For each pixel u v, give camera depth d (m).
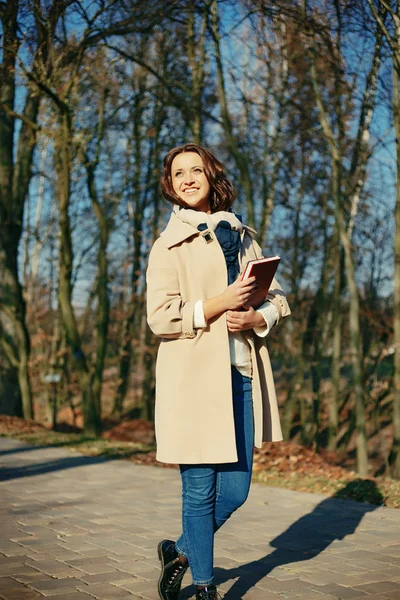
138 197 19.23
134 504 5.46
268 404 2.99
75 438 10.69
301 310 19.62
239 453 2.87
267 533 4.50
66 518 4.89
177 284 2.91
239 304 2.77
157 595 3.13
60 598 3.07
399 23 7.32
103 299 15.46
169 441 2.82
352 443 18.88
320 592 3.21
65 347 21.23
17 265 14.95
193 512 2.84
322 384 19.81
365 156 11.17
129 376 26.05
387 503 5.57
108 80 13.05
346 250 10.20
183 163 3.03
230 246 2.96
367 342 16.38
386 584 3.35
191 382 2.82
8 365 14.70
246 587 3.29
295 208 17.17
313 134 11.07
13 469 7.38
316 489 6.20
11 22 9.63
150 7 9.66
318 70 10.40
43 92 11.34
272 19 8.62
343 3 7.81
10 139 14.72
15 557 3.81
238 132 15.45
